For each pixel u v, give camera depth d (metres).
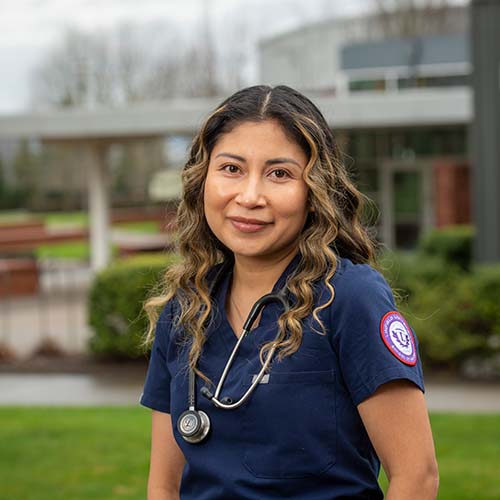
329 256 1.96
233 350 2.01
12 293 17.75
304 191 2.00
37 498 5.21
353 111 17.11
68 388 9.14
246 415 1.93
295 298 1.97
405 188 21.73
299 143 1.99
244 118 2.01
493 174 11.79
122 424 7.12
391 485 1.88
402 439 1.87
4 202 51.59
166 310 2.19
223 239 2.04
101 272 10.23
